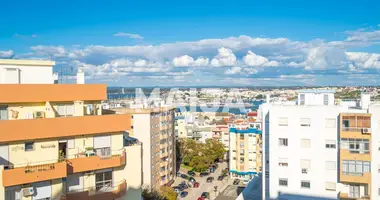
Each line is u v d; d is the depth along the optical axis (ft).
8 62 104.27
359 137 133.69
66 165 96.07
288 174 146.61
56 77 122.31
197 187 354.74
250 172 387.96
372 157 133.69
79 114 103.60
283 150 146.82
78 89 103.24
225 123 532.32
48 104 97.96
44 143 96.37
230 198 312.09
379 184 132.98
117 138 109.91
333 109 140.87
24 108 96.63
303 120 144.25
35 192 94.32
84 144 103.50
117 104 314.35
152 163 292.61
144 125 283.18
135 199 113.70
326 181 142.00
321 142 142.20
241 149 390.83
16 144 92.43
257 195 180.24
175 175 374.43
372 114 133.69
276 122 147.33
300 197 144.97
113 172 109.09
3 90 91.91
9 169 87.86
